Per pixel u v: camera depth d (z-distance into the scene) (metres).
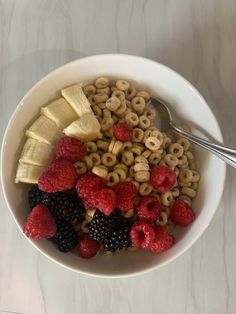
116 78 0.25
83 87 0.25
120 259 0.24
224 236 0.25
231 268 0.25
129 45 0.27
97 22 0.27
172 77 0.24
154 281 0.25
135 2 0.27
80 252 0.23
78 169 0.23
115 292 0.25
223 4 0.27
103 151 0.24
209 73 0.26
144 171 0.23
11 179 0.23
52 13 0.27
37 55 0.27
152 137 0.23
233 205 0.25
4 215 0.26
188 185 0.24
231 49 0.27
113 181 0.23
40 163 0.23
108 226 0.22
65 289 0.25
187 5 0.27
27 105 0.23
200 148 0.24
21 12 0.27
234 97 0.26
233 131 0.26
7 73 0.27
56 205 0.22
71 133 0.23
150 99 0.25
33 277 0.25
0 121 0.26
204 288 0.25
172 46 0.27
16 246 0.25
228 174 0.26
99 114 0.24
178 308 0.25
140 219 0.22
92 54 0.27
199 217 0.23
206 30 0.27
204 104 0.23
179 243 0.23
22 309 0.25
